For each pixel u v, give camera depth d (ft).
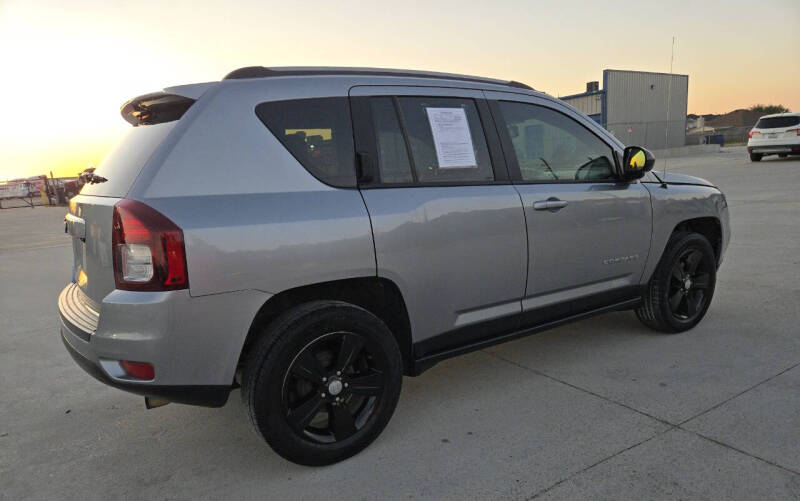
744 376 10.64
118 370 7.11
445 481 7.80
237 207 7.45
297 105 8.33
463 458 8.37
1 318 17.98
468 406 10.07
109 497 7.86
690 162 78.13
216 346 7.33
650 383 10.59
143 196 7.09
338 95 8.70
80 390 11.78
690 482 7.44
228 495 7.76
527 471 7.92
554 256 10.64
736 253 21.26
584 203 10.98
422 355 9.43
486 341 10.18
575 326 14.28
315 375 7.99
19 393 11.73
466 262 9.47
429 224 8.98
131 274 7.01
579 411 9.63
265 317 8.13
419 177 9.20
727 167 62.39
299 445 7.98
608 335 13.43
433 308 9.25
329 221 8.00
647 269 12.39
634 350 12.34
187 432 9.70
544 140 10.93
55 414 10.64
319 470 8.29
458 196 9.41
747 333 12.95
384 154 8.91
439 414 9.83
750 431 8.64
